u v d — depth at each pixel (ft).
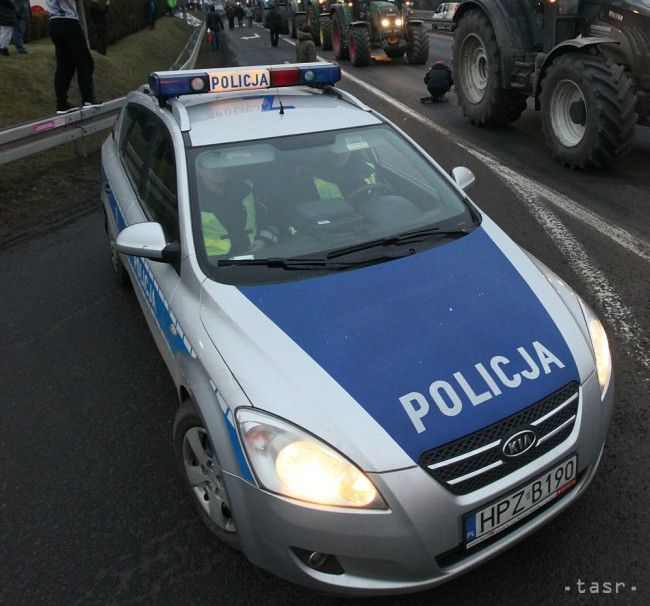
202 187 10.32
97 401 12.42
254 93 13.26
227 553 8.85
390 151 11.87
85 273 17.95
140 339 14.47
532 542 8.63
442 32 92.84
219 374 7.88
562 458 7.61
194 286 9.21
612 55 22.88
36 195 24.82
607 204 20.21
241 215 10.14
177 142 11.02
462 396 7.35
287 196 10.55
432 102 37.06
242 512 7.44
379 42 52.31
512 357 7.88
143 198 12.28
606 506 9.08
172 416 11.85
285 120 11.81
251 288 8.91
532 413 7.42
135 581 8.54
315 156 11.21
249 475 7.24
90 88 29.78
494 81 28.17
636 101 22.58
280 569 7.38
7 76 35.94
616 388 11.50
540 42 26.73
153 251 9.59
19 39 41.57
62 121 26.18
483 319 8.40
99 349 14.19
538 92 25.52
